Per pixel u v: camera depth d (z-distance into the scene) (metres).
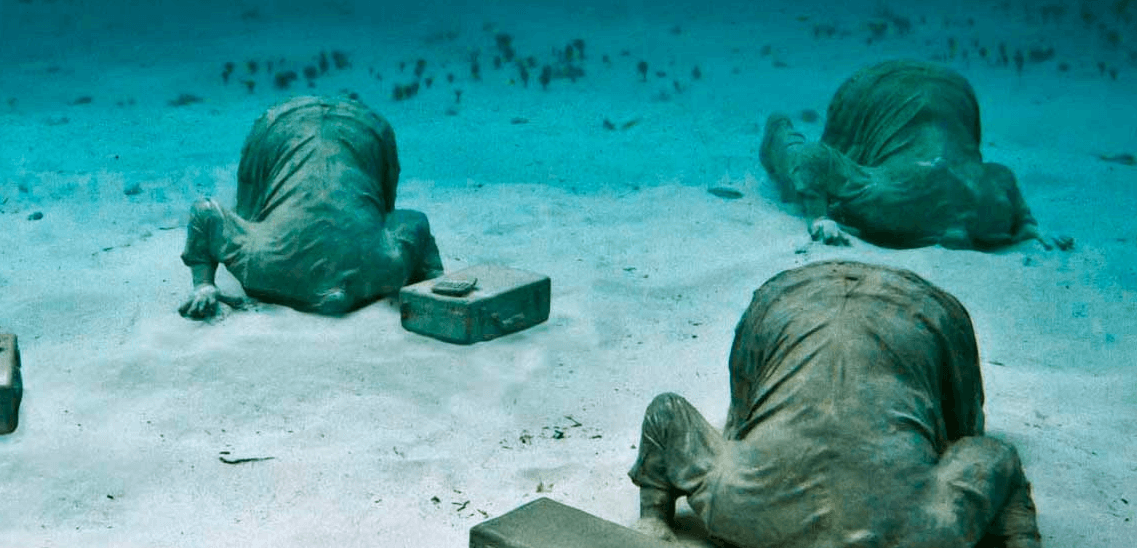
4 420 5.77
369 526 5.04
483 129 12.92
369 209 7.36
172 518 5.12
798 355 4.68
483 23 19.91
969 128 9.52
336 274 7.16
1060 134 13.05
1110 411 6.23
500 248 8.84
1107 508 5.19
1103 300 7.96
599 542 4.39
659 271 8.45
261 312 7.25
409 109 13.97
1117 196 10.66
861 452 4.30
